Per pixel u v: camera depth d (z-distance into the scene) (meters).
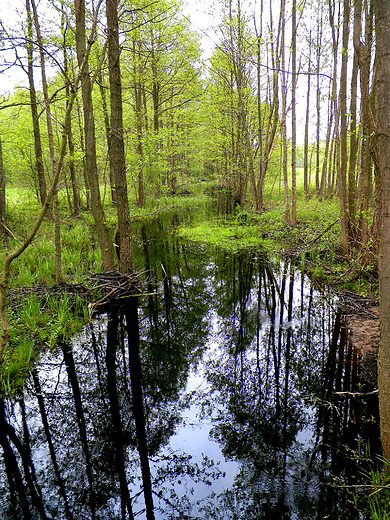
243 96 12.94
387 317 2.07
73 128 11.29
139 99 15.09
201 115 15.72
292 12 8.29
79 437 3.21
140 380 4.11
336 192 14.29
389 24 1.75
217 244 10.42
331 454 2.77
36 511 2.48
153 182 17.05
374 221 5.65
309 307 5.66
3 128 10.59
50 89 9.34
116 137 6.16
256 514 2.40
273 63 10.73
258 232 11.18
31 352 4.26
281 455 2.88
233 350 4.70
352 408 3.30
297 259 8.09
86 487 2.69
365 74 4.86
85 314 5.23
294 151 9.53
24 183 13.42
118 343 4.92
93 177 6.11
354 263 6.17
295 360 4.30
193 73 15.48
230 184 22.19
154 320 5.59
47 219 11.88
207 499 2.54
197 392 3.89
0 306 3.15
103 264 6.68
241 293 6.59
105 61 6.07
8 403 3.61
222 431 3.26
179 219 15.59
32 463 2.93
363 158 6.67
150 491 2.63
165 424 3.39
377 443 2.83
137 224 14.80
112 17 5.48
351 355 4.15
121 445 3.12
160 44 13.50
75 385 3.97
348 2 5.49
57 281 6.05
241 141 14.72
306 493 2.49
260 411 3.46
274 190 21.86
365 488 2.40
